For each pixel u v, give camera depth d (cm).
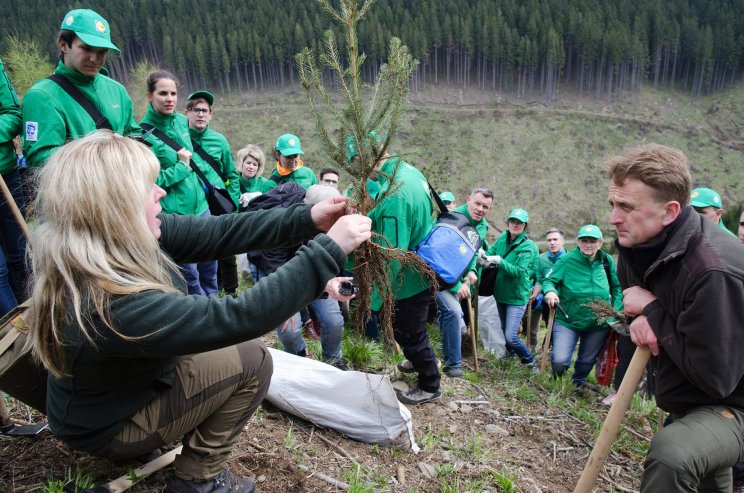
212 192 462
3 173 316
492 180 7106
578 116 7912
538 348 763
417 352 358
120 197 149
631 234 220
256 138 7512
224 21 9381
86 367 158
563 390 500
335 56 214
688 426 207
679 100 8525
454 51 8694
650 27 8881
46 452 239
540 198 6825
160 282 160
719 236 208
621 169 219
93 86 329
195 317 144
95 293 143
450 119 7906
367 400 300
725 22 9225
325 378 305
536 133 7700
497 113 7981
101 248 147
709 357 196
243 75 8612
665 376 230
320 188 343
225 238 210
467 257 346
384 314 261
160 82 408
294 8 9306
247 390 203
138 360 166
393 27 8806
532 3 9650
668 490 198
